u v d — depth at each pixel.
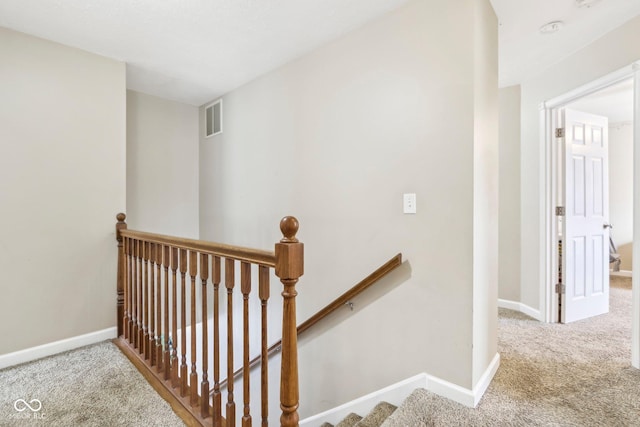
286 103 2.56
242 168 3.02
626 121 4.53
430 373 1.73
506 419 1.49
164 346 2.01
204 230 3.52
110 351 2.25
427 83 1.72
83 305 2.37
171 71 2.71
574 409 1.56
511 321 2.81
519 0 1.81
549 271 2.80
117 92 2.51
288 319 1.17
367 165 2.00
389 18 1.89
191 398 1.65
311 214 2.36
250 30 2.09
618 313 3.05
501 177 3.18
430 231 1.72
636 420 1.48
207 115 3.47
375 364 1.96
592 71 2.29
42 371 1.99
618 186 4.74
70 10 1.87
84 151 2.36
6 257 2.07
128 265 2.35
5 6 1.83
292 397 1.18
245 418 1.33
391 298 1.88
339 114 2.16
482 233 1.72
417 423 1.48
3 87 2.04
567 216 2.79
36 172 2.17
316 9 1.86
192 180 3.57
